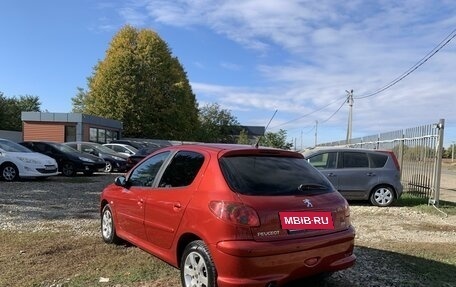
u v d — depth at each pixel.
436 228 9.41
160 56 50.47
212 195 4.58
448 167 49.00
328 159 12.78
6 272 5.64
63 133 33.16
